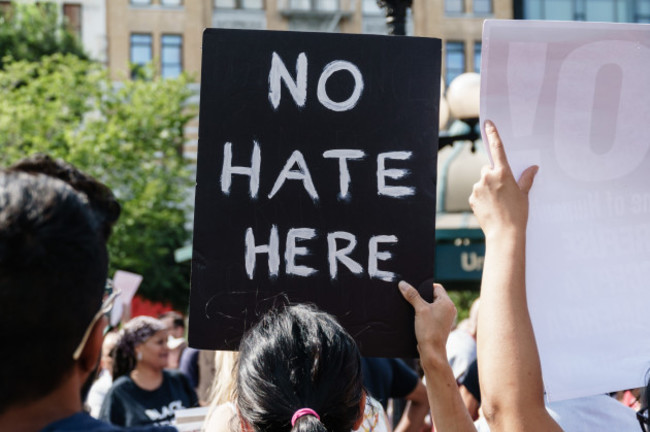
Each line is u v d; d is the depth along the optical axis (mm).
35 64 22203
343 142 2027
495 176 1718
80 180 1270
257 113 2027
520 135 1833
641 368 1798
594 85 1842
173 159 22438
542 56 1830
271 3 23578
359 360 1579
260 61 2039
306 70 2043
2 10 24562
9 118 20938
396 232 2002
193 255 1982
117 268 21047
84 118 22859
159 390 4559
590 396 1909
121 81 24344
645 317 1822
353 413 1540
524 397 1491
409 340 1956
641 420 1728
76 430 1080
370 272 1986
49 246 1070
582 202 1835
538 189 1829
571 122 1839
